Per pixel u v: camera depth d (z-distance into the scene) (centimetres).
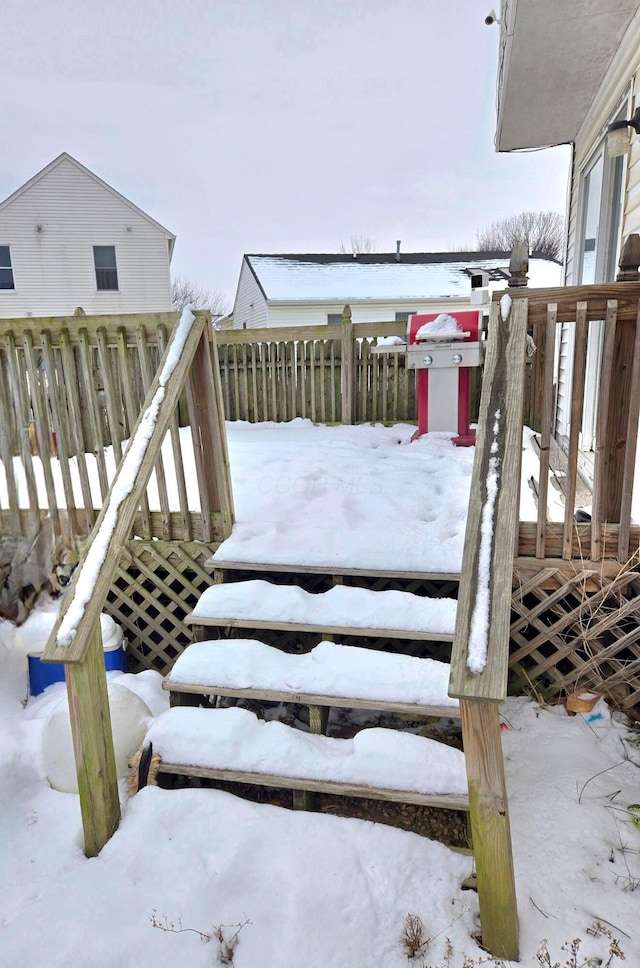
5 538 315
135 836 177
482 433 188
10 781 212
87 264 1600
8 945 151
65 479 309
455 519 308
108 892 163
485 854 143
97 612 180
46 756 211
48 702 262
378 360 681
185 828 179
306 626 236
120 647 290
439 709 195
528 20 379
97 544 196
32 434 491
